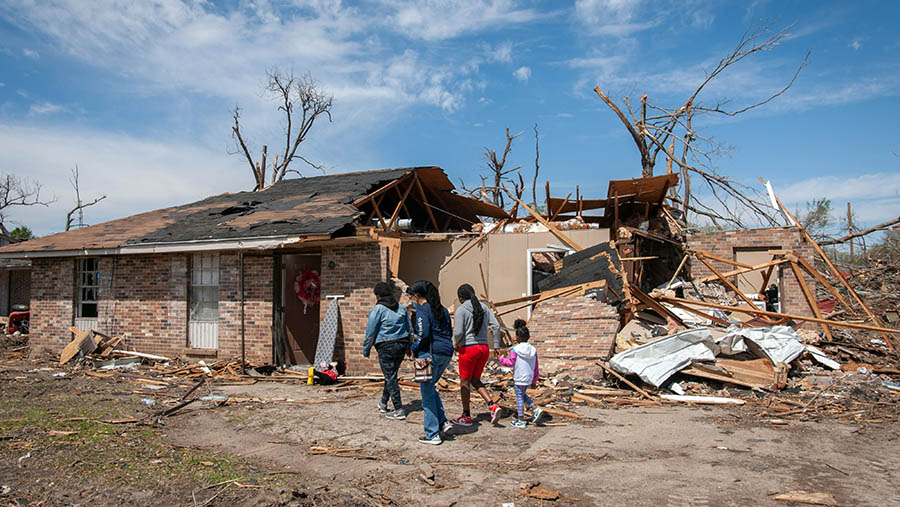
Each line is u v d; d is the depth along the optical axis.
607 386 8.88
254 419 7.18
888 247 21.81
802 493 4.34
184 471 4.96
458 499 4.36
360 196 13.13
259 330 11.52
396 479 4.86
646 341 9.73
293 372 10.88
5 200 34.06
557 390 8.55
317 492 4.41
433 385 6.08
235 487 4.53
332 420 7.09
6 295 22.22
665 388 8.55
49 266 13.83
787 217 15.32
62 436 6.07
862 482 4.63
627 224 17.77
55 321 13.62
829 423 6.75
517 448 5.81
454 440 6.13
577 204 16.84
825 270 20.42
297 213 12.13
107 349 12.23
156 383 9.77
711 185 22.88
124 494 4.35
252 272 11.69
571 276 11.22
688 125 23.75
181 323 12.24
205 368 11.16
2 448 5.56
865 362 10.14
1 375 10.57
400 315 7.13
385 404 7.37
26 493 4.35
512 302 11.58
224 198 16.08
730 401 7.76
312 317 12.37
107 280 13.12
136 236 12.78
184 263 12.30
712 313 12.63
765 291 15.62
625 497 4.33
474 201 16.39
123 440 6.02
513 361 6.72
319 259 12.37
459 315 6.51
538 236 12.75
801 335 11.06
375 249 10.93
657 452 5.58
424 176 15.24
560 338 9.80
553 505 4.20
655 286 17.66
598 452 5.59
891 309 15.73
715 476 4.80
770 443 5.88
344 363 11.04
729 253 16.17
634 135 23.52
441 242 13.52
